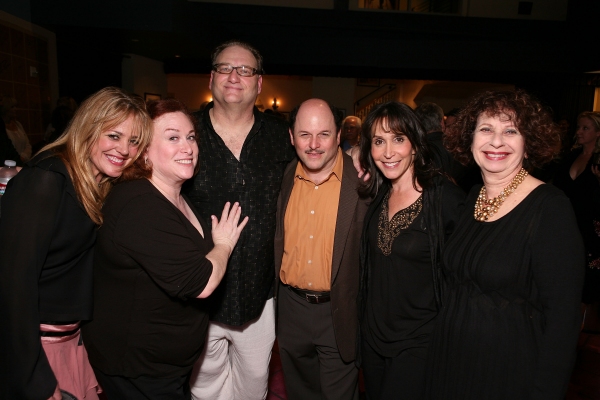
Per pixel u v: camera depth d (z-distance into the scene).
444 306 1.46
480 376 1.33
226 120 1.95
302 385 2.21
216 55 1.91
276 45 9.98
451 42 9.92
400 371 1.65
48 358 1.47
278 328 2.16
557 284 1.19
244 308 1.99
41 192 1.32
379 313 1.71
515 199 1.34
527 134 1.31
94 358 1.54
